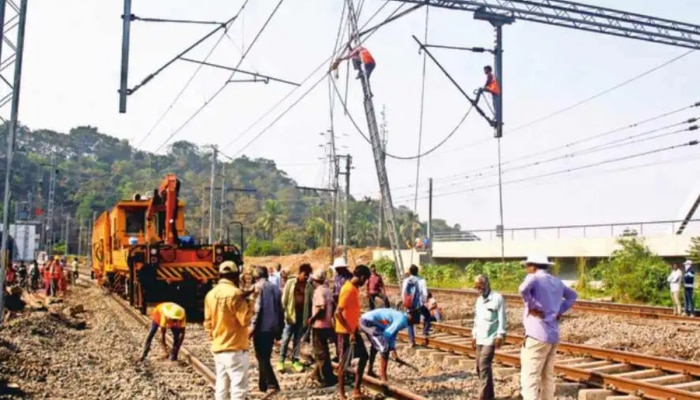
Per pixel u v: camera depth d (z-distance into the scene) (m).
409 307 13.80
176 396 9.29
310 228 97.25
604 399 9.31
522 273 36.75
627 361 11.90
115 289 27.62
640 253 30.55
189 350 13.59
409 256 51.97
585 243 38.53
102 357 12.82
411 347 13.73
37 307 19.95
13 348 12.04
